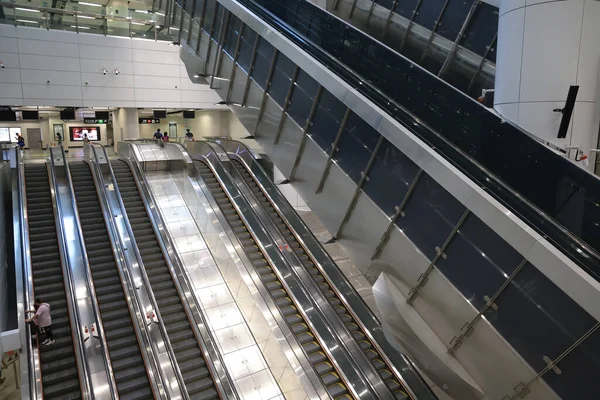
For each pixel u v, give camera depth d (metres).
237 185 14.18
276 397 9.06
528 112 5.44
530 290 4.91
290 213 13.75
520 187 5.36
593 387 4.45
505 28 5.68
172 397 7.89
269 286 11.06
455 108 6.38
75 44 19.38
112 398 7.49
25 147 24.66
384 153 6.89
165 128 26.78
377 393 8.50
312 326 9.83
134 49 20.72
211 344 9.24
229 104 11.89
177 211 14.09
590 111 5.25
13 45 18.12
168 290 10.59
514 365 5.18
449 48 10.11
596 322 4.36
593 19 5.12
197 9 13.45
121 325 9.24
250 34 10.51
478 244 5.46
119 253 10.60
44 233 11.10
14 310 10.20
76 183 13.41
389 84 7.45
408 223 6.54
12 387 10.23
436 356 5.68
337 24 8.87
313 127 8.56
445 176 5.38
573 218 4.82
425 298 6.34
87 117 24.17
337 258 13.90
